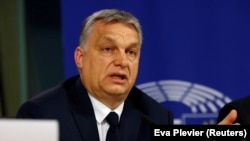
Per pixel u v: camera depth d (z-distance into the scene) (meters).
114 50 3.09
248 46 5.19
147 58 5.16
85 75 3.19
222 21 5.19
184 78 5.18
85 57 3.21
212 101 5.22
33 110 3.11
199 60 5.19
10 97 5.75
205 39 5.19
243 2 5.20
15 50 5.73
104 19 3.11
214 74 5.20
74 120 3.13
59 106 3.18
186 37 5.17
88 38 3.18
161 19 5.15
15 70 5.74
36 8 5.91
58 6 5.96
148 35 5.16
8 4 5.70
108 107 3.17
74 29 5.05
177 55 5.17
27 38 5.85
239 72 5.20
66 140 3.04
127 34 3.09
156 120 3.40
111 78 3.07
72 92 3.30
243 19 5.20
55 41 5.95
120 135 3.17
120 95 3.10
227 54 5.20
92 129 3.10
